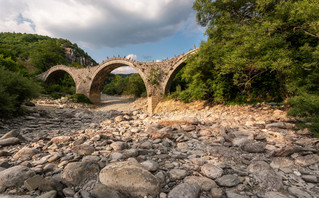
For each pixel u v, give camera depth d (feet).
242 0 45.96
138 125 30.76
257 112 38.37
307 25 27.71
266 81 46.85
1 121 31.45
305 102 21.63
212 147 15.53
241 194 8.97
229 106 51.24
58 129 29.22
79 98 122.11
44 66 208.54
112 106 122.52
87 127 30.94
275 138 18.83
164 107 81.56
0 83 33.27
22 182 9.48
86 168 10.83
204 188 9.43
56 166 12.25
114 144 16.58
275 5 33.76
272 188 9.52
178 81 111.34
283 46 32.12
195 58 56.29
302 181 10.26
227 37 45.21
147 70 102.12
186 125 26.63
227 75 52.85
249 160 13.53
